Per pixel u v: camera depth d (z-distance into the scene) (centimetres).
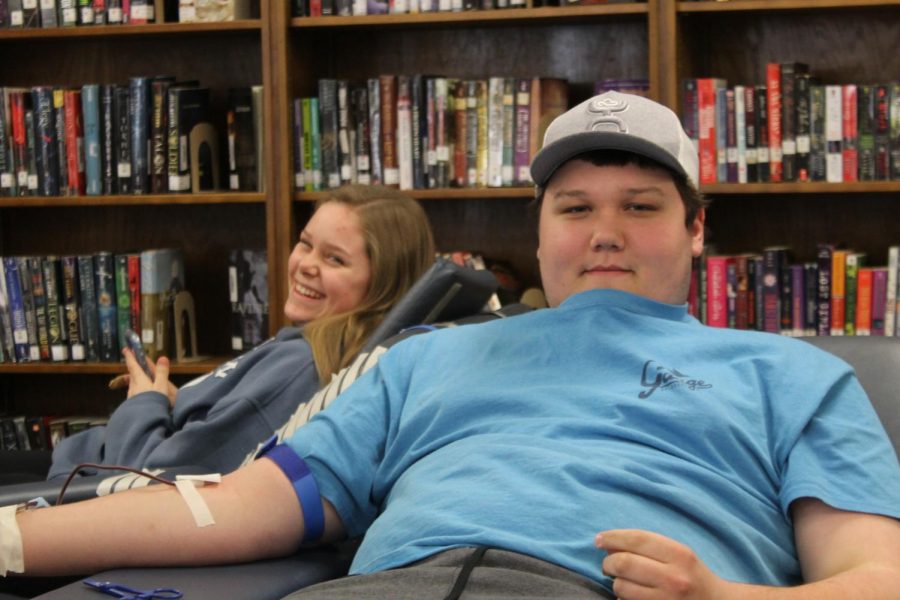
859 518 130
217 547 140
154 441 205
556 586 120
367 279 221
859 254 297
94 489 169
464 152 310
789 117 291
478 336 156
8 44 359
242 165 322
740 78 321
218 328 356
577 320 151
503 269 330
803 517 135
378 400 155
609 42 329
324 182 317
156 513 139
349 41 342
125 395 362
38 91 329
